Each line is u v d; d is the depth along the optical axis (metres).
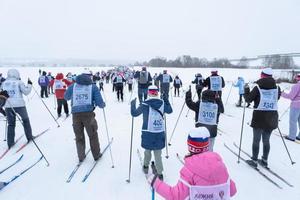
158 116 3.65
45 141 5.69
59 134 6.27
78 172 4.11
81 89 4.25
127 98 14.27
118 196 3.40
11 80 5.03
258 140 4.21
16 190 3.52
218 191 1.70
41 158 4.67
